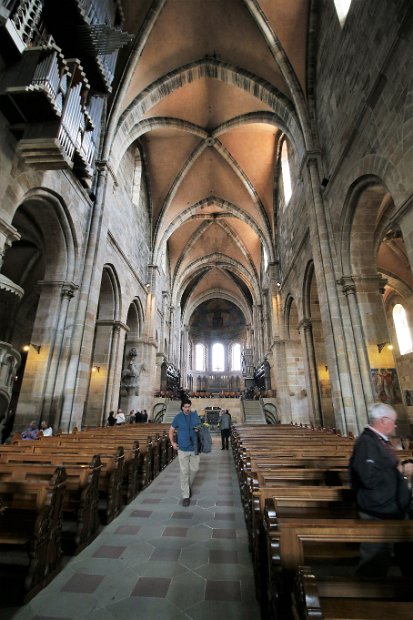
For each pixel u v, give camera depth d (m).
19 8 6.53
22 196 7.75
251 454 5.40
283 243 19.41
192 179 22.89
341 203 9.91
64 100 7.18
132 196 18.09
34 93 6.35
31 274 15.64
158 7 12.28
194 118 17.91
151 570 3.40
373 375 8.99
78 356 10.16
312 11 11.55
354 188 9.12
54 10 7.93
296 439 7.71
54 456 5.07
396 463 2.52
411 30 6.26
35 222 11.62
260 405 23.28
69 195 10.12
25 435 8.46
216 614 2.72
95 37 8.45
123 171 16.25
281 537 2.03
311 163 11.75
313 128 12.15
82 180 9.06
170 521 4.86
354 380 9.23
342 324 9.78
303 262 14.46
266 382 25.09
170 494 6.43
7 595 2.94
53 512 3.31
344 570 2.74
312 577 1.47
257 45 13.32
